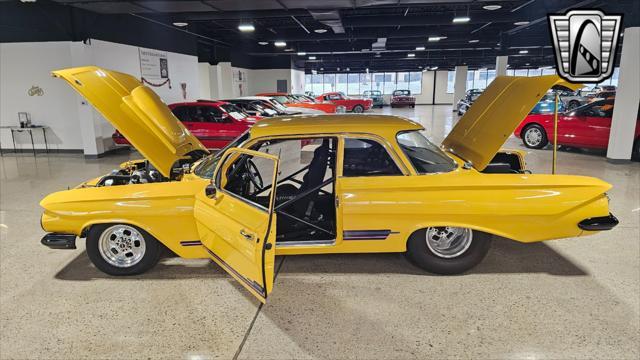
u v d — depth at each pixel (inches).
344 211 129.4
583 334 108.0
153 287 138.1
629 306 121.4
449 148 172.7
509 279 139.4
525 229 130.2
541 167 329.7
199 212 128.1
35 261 160.9
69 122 425.1
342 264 152.7
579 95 967.0
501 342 105.4
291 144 162.9
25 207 235.6
